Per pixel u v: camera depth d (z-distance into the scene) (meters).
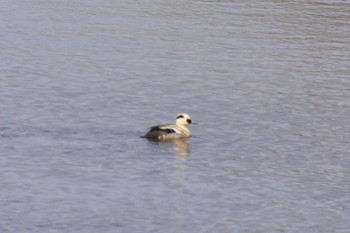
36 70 45.78
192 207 29.12
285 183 31.34
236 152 34.22
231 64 47.56
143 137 35.38
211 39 53.12
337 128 37.28
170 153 33.78
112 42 52.19
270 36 53.94
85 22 57.44
